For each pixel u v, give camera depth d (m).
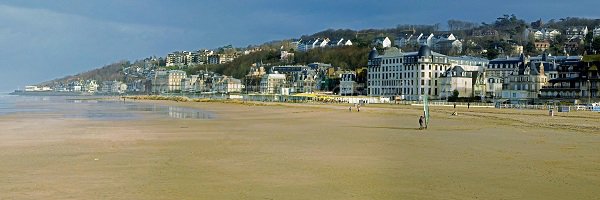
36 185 30.27
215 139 57.09
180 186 30.12
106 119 94.12
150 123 83.19
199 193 28.25
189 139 57.03
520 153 43.75
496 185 30.05
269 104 175.38
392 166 37.16
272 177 33.00
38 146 50.03
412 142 53.19
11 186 29.98
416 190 28.84
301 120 90.69
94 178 32.53
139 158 41.59
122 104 189.50
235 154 44.09
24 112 121.12
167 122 85.75
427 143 52.12
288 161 39.91
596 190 28.53
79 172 34.78
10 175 33.56
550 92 157.62
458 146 49.34
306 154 44.00
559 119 87.88
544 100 154.75
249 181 31.66
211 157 42.22
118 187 29.73
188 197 27.27
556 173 33.78
